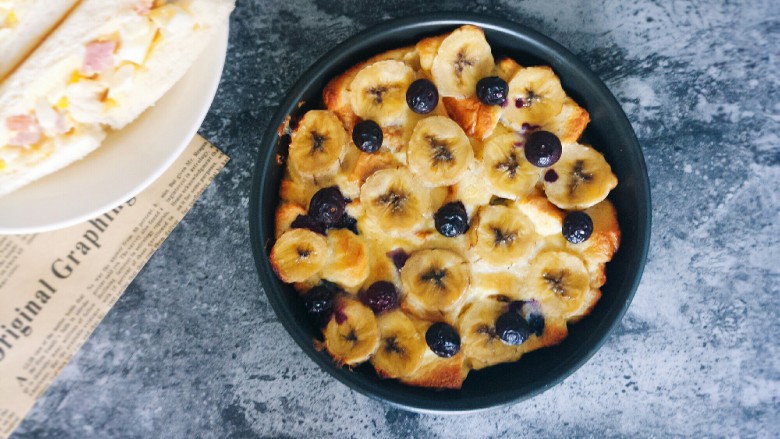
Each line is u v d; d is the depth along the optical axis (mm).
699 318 432
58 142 351
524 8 418
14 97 328
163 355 421
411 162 367
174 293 419
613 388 433
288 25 415
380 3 416
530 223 379
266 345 424
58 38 328
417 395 367
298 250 369
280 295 363
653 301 431
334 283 377
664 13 421
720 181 429
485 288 380
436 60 370
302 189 379
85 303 410
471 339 377
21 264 404
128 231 412
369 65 372
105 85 344
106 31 334
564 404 433
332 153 369
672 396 434
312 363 425
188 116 363
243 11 412
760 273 432
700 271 431
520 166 374
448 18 365
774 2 423
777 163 429
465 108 376
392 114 375
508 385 375
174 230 417
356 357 366
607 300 379
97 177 363
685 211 430
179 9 340
